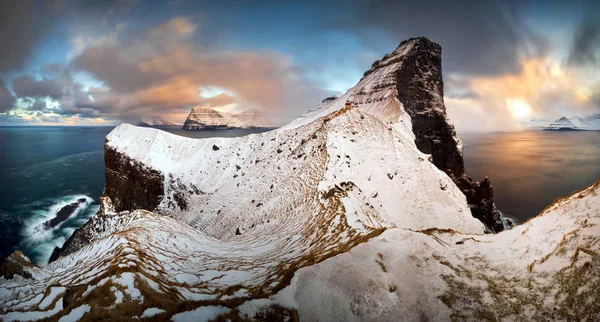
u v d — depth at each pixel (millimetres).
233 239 28438
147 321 10320
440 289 12500
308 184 31578
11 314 11062
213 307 11398
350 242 16172
